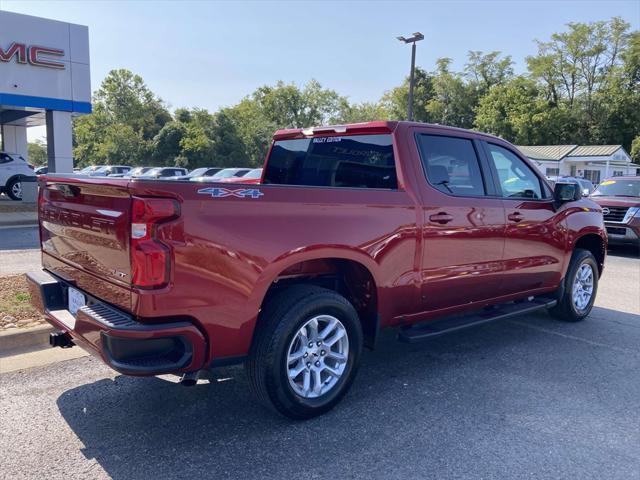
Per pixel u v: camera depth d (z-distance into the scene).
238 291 3.18
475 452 3.27
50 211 3.83
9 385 4.13
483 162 4.88
